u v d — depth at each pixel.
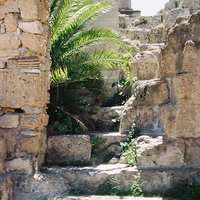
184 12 9.78
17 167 3.68
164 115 4.22
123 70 6.84
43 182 3.66
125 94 6.52
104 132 5.03
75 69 5.40
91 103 5.83
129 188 3.81
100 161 4.46
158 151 3.93
